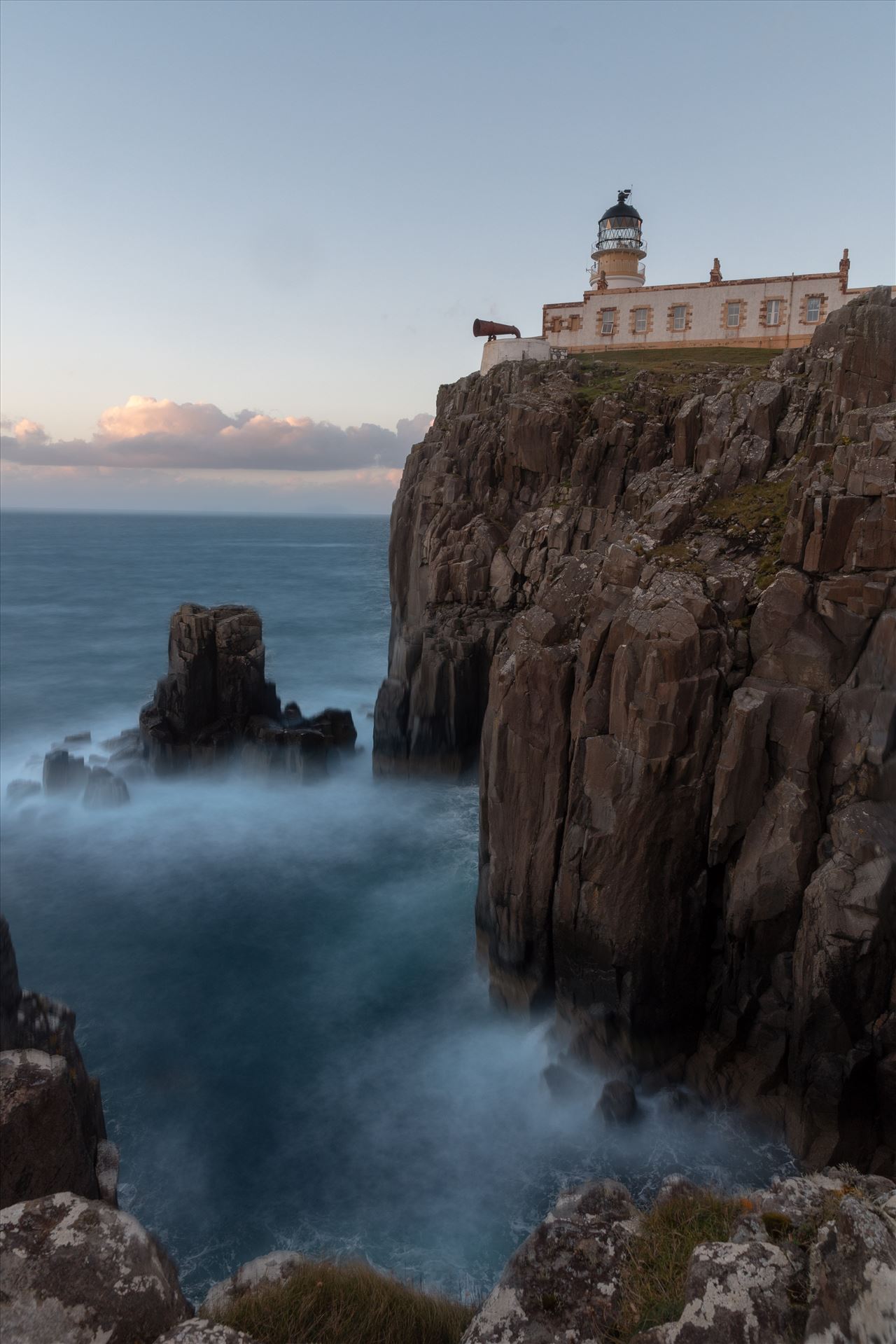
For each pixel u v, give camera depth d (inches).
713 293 2736.2
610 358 2721.5
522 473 1860.2
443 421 2415.1
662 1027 840.9
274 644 3127.5
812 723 772.6
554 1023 906.7
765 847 783.7
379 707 1680.6
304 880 1310.3
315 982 1063.0
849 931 701.3
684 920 831.1
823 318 2615.7
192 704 1652.3
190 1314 312.0
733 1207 380.5
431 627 1720.0
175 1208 741.3
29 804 1531.7
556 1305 321.7
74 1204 315.3
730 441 1197.7
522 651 917.2
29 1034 471.2
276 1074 904.3
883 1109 708.7
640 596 848.9
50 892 1266.0
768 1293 271.0
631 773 807.7
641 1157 766.5
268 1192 757.3
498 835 948.6
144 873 1325.0
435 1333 364.8
